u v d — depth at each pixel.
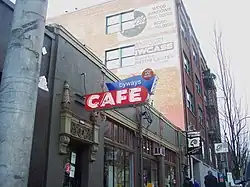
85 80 8.84
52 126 7.04
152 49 22.28
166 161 15.88
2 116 3.35
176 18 22.45
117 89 8.29
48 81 7.27
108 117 10.08
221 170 24.66
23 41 3.66
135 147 12.08
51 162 6.79
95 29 24.64
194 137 19.80
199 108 26.81
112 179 9.94
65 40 8.15
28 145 3.37
